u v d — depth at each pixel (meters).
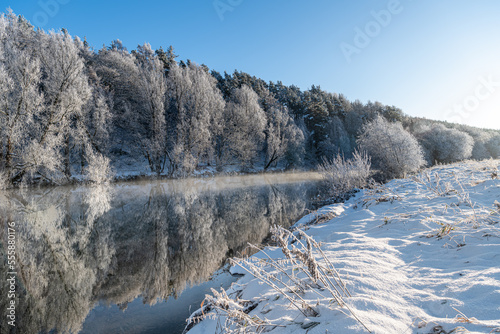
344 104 67.25
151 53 50.50
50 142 17.34
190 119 29.22
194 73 31.27
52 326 3.19
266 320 1.78
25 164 16.64
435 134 39.31
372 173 11.66
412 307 1.62
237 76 60.88
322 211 6.73
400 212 4.36
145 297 3.93
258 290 2.65
